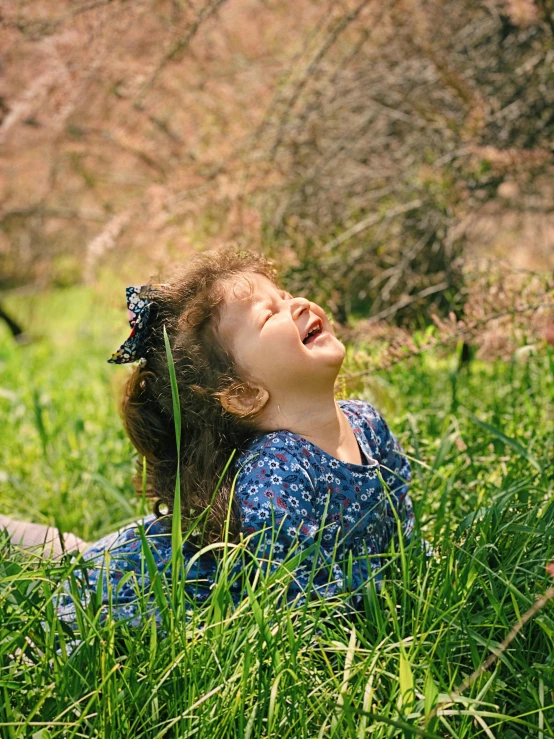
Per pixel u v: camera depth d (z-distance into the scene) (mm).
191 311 2090
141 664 1669
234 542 1978
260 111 4551
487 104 4164
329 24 4180
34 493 3494
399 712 1469
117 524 2658
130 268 4598
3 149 5621
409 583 1884
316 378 2029
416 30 4344
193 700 1572
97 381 5781
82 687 1609
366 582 1794
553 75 4270
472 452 2758
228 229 4012
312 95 4438
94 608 1734
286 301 2104
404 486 2258
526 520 2057
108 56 4543
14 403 4570
